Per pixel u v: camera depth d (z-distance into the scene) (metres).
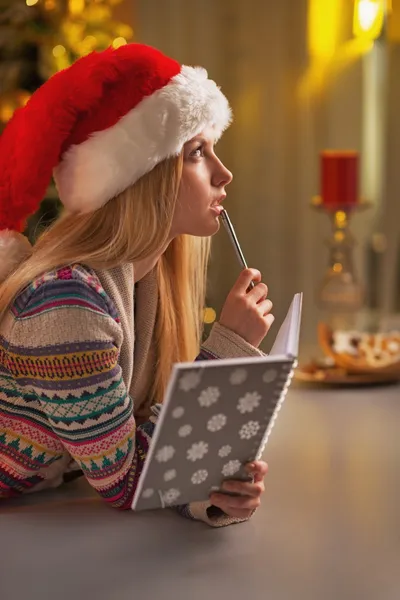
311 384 2.09
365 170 4.11
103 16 3.33
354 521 1.27
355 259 4.16
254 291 1.38
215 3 4.04
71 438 1.25
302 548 1.17
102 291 1.28
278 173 4.15
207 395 1.07
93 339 1.23
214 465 1.16
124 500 1.28
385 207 4.18
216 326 1.35
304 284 4.19
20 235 1.41
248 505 1.21
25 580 1.08
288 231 4.18
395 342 2.20
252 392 1.11
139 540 1.20
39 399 1.27
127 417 1.26
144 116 1.31
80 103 1.30
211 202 1.41
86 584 1.06
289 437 1.69
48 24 3.26
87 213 1.35
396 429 1.74
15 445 1.33
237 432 1.14
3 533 1.24
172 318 1.57
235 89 4.11
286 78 4.08
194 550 1.17
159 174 1.35
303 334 3.98
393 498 1.36
